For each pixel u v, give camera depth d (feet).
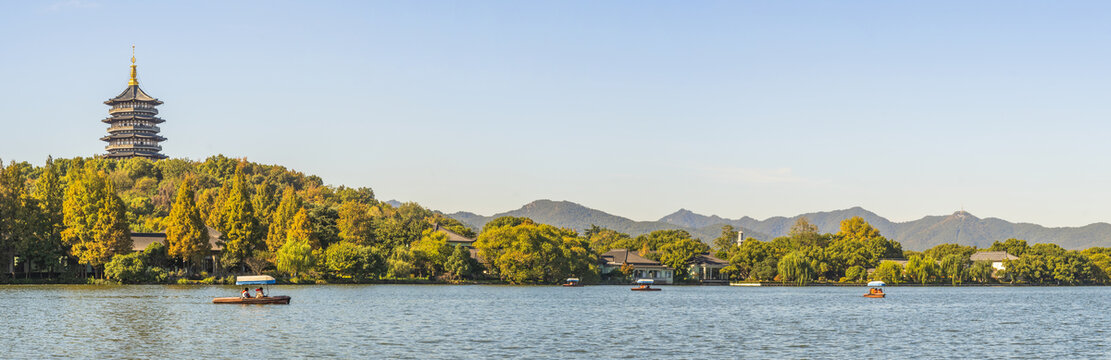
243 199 570.46
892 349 236.02
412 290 513.86
